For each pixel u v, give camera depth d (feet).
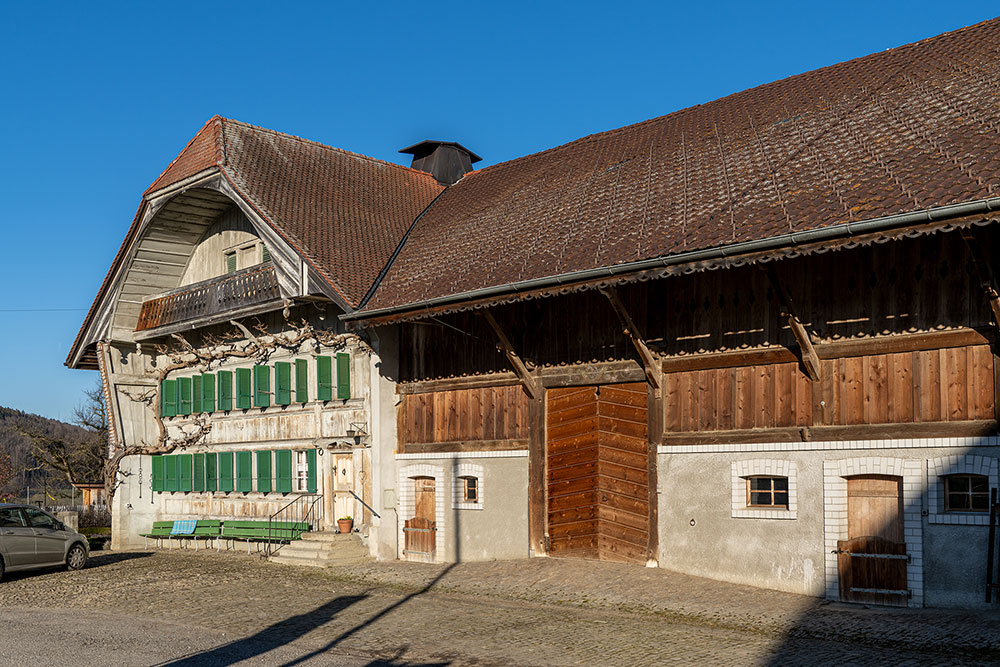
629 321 51.80
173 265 89.86
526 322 60.85
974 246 38.96
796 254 41.78
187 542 86.99
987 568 40.78
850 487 45.85
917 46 59.47
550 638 40.19
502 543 60.95
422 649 38.93
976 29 56.95
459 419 64.54
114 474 89.92
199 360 88.07
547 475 59.57
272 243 71.20
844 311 46.37
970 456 41.70
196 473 86.48
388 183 86.07
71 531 70.13
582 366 57.67
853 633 38.93
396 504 67.77
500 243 61.82
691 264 45.14
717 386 51.13
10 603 54.08
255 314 77.66
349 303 62.90
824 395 46.78
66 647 40.32
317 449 75.25
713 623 42.16
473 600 50.67
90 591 58.23
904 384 44.27
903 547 43.57
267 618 47.06
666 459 52.90
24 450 235.81
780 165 51.72
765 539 48.14
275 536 75.87
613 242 52.26
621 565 54.49
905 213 38.37
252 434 82.38
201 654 38.65
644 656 36.47
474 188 80.69
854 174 45.88
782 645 37.65
